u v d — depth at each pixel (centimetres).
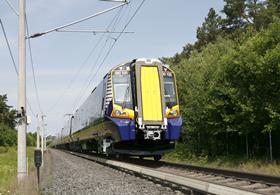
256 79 2259
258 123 2302
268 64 2131
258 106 2241
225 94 2500
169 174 1358
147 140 2075
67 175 1906
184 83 3622
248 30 2727
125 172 1938
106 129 2223
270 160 2253
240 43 2669
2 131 9256
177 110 2077
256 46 2322
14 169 2811
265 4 5278
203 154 3061
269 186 1207
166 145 2139
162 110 2017
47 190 1408
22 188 1314
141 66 2056
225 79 2520
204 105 2777
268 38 2284
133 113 2027
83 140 3781
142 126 1975
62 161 3294
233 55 2461
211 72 2947
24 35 1612
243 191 951
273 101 2181
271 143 2442
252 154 2656
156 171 1491
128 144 2152
